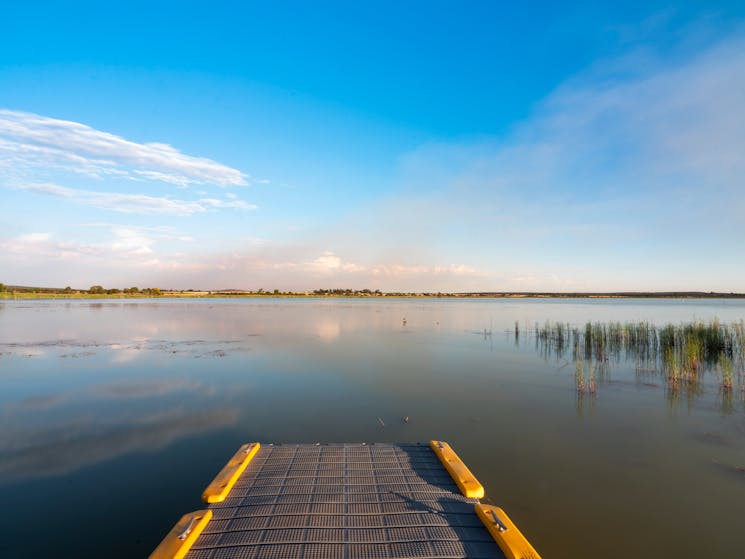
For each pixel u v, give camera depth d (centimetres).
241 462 646
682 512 660
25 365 1767
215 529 481
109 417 1099
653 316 4681
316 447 731
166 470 795
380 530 482
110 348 2236
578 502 690
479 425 1048
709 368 1753
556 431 1004
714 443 930
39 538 588
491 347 2316
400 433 991
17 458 845
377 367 1741
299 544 454
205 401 1245
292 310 6125
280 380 1509
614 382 1507
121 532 602
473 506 535
